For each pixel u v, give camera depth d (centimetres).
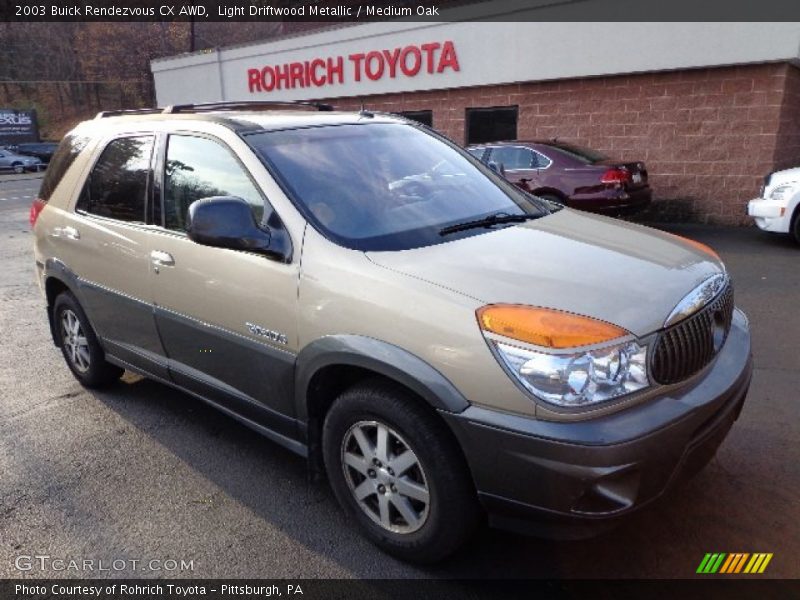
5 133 4494
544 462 214
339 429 275
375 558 277
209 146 328
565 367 213
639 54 1110
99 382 451
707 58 1049
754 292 652
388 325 244
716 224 1126
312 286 269
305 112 379
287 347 282
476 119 1373
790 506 298
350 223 287
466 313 229
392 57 1424
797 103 1123
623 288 242
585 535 227
